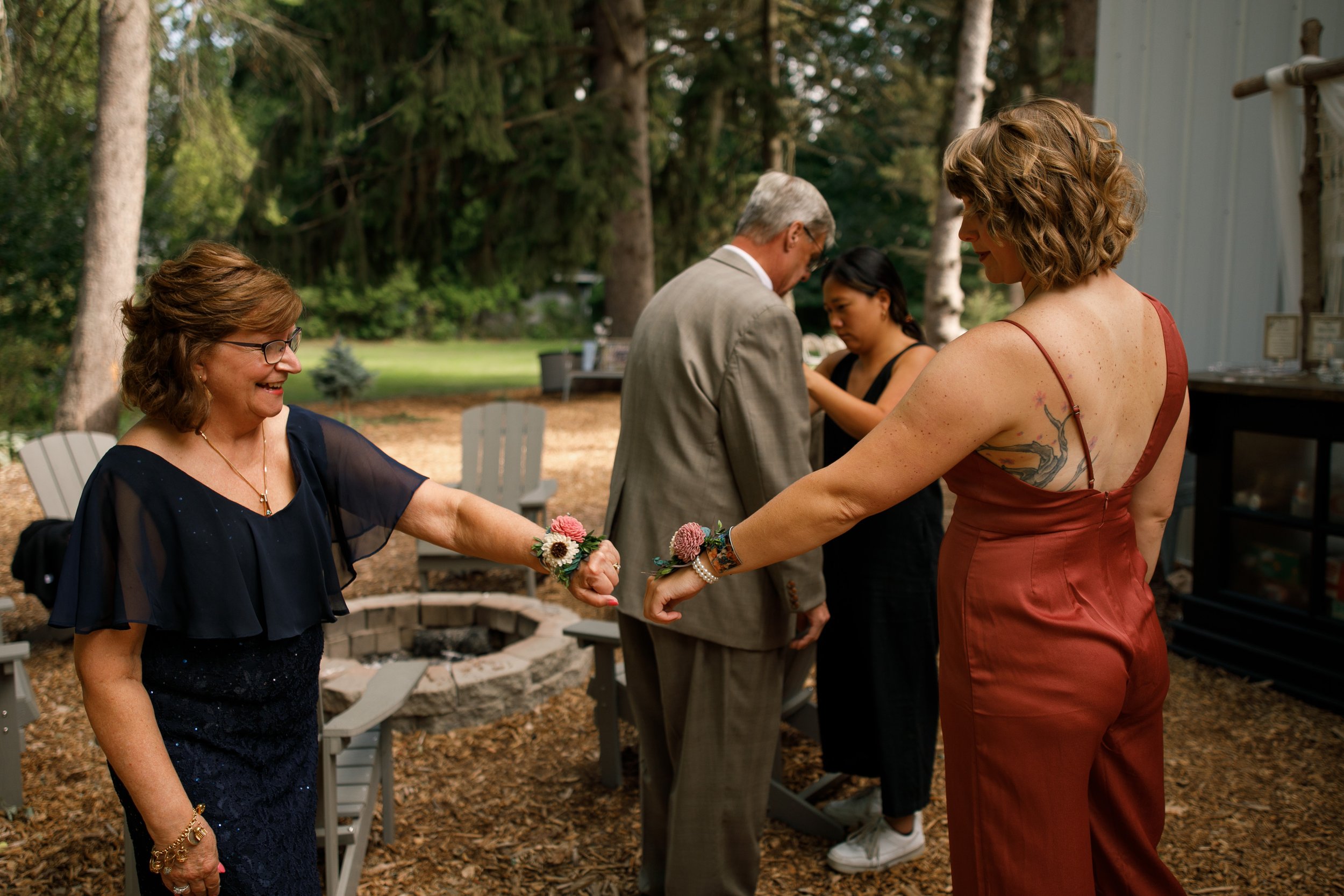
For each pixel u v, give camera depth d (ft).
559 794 9.16
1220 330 15.44
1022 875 4.58
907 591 7.55
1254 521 11.71
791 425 6.26
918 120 53.52
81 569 4.28
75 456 14.53
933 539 7.72
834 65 56.49
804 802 8.30
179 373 4.41
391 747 8.24
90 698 4.35
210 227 45.39
